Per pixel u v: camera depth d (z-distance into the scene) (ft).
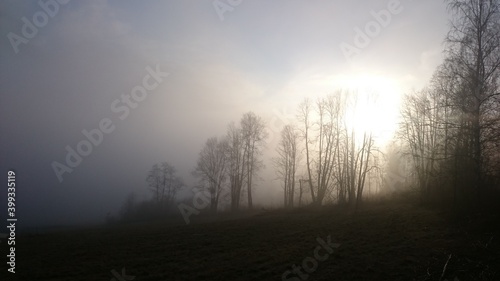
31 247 78.79
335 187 160.97
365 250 66.18
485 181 79.30
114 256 67.31
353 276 52.31
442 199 100.83
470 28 77.20
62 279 52.75
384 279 50.72
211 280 51.67
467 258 55.88
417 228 80.74
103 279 52.44
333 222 100.12
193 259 64.03
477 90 75.25
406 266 55.52
